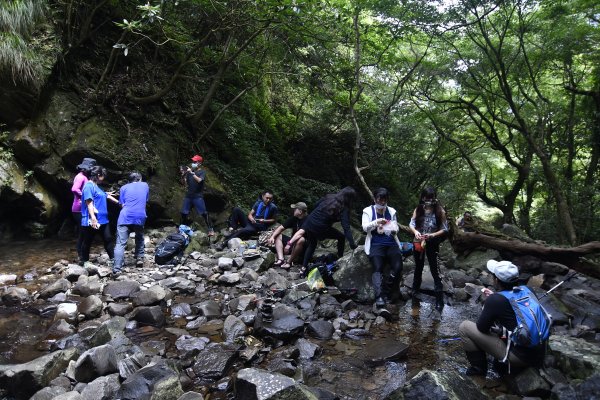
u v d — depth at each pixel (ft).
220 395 10.90
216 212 34.96
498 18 46.24
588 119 51.96
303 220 23.47
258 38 40.22
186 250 24.82
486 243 23.50
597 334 15.52
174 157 33.94
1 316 15.61
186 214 29.30
